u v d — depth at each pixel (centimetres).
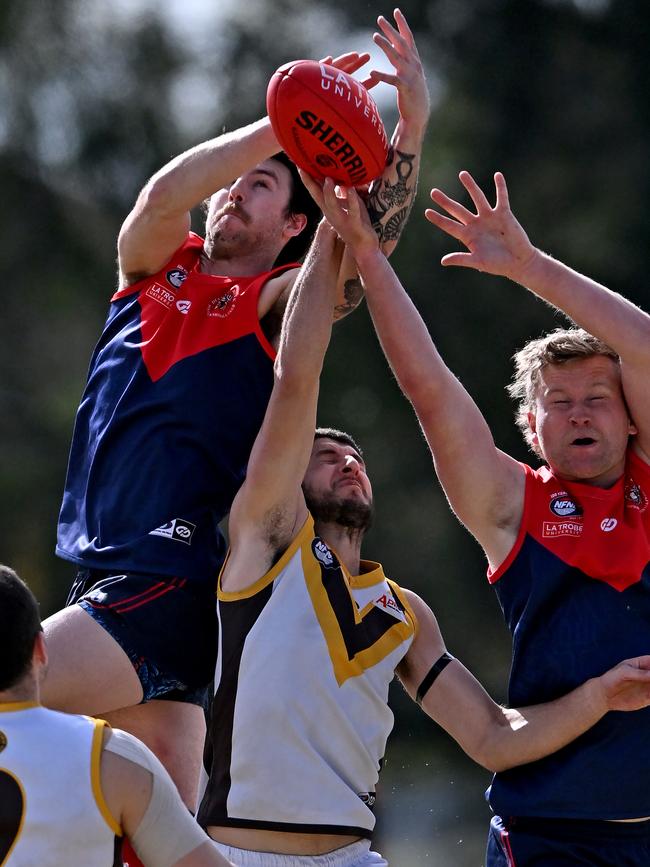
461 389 1797
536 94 9450
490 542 1803
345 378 9256
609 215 9094
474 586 9031
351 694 1756
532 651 1766
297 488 1769
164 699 1870
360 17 9475
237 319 1892
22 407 9175
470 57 9531
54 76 9225
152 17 9425
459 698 1853
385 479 9156
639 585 1741
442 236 9019
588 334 1819
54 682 1742
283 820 1688
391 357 1777
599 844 1720
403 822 6931
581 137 9350
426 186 9181
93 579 1872
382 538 9081
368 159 1680
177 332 1919
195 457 1855
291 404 1722
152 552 1820
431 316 8988
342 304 1897
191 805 1850
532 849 1739
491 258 1741
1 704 1357
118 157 9325
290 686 1714
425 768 8475
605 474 1805
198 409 1862
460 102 9544
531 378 1848
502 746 1756
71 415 9081
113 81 9362
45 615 8738
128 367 1919
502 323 8981
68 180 9412
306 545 1781
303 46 9500
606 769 1712
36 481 8894
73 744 1346
